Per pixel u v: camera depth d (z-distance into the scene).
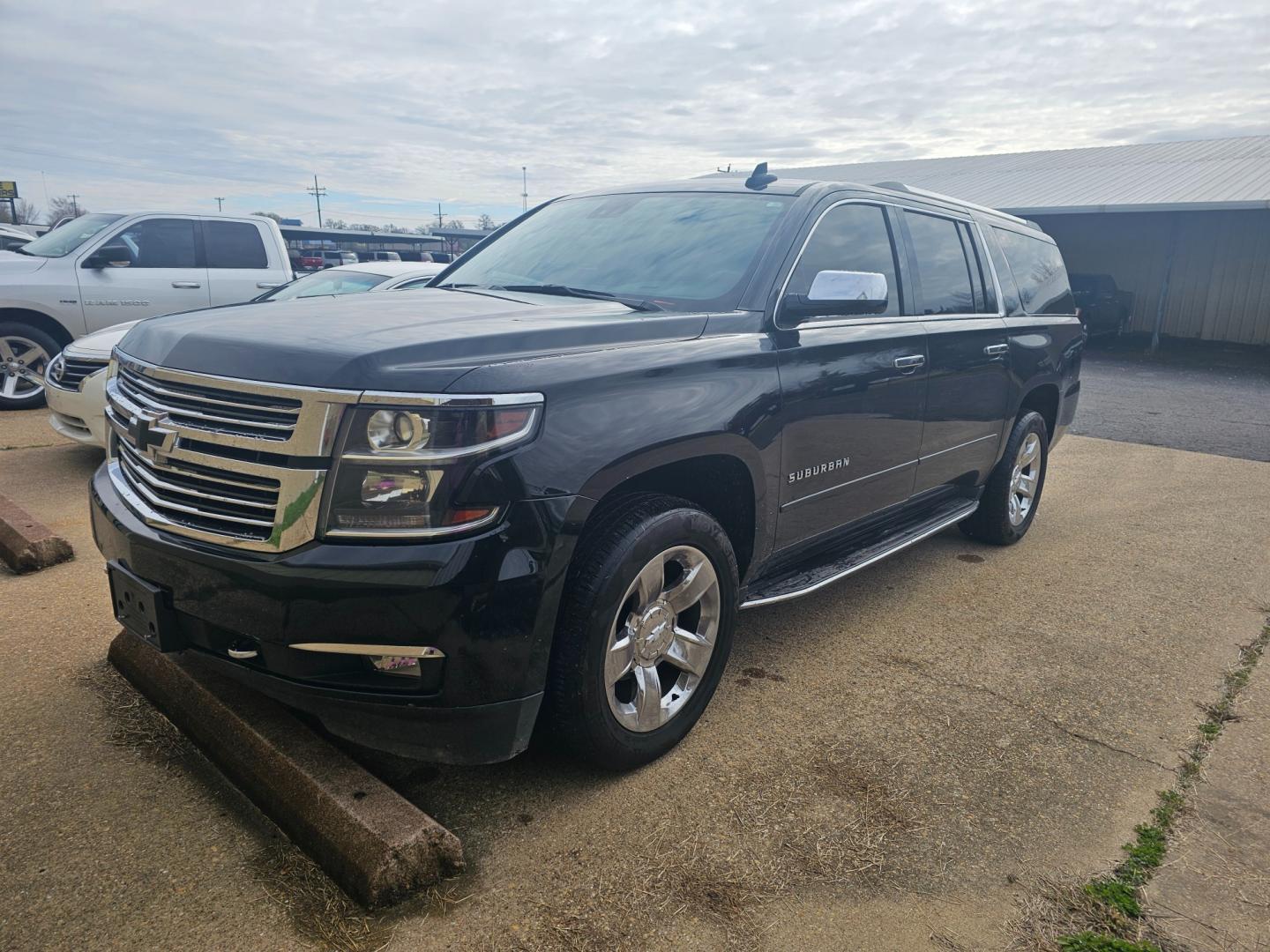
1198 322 23.47
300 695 2.31
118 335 6.08
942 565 4.94
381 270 7.61
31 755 2.71
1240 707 3.35
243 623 2.26
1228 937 2.16
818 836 2.49
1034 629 4.04
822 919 2.17
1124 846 2.49
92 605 3.83
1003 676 3.55
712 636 2.94
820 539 3.61
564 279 3.52
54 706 3.00
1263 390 13.86
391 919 2.10
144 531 2.45
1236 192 18.97
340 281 7.53
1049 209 20.03
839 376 3.36
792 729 3.07
